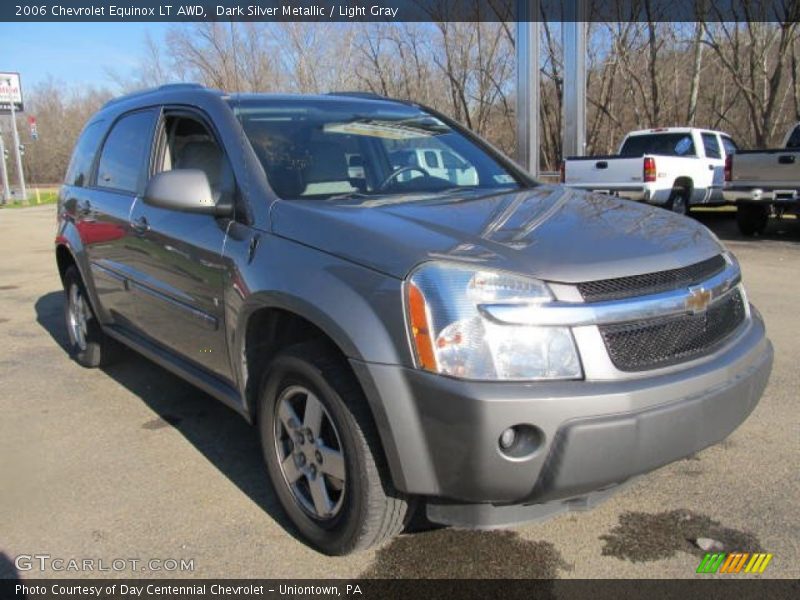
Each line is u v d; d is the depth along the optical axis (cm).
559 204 330
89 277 498
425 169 385
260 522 314
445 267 243
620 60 2725
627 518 308
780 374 477
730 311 292
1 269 1108
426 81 3094
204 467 371
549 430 231
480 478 234
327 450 278
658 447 243
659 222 309
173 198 327
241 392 328
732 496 323
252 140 345
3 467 374
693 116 2612
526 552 285
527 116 1686
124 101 499
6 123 5859
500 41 2953
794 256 988
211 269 334
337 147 366
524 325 235
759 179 1132
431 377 235
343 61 2955
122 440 407
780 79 2350
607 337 243
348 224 277
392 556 285
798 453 362
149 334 428
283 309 285
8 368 552
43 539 304
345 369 265
